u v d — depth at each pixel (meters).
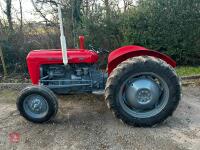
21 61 8.35
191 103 5.88
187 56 8.36
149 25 8.17
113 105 4.80
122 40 8.54
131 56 4.97
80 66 5.41
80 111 5.61
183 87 6.82
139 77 4.87
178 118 5.20
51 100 4.92
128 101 4.91
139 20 8.20
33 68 5.45
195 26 8.16
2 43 8.23
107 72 5.45
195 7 8.09
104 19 8.49
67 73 5.46
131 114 4.84
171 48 8.29
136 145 4.34
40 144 4.48
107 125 4.98
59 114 5.49
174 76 4.72
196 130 4.76
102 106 5.82
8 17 9.02
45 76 5.48
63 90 5.44
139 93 4.82
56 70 5.46
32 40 8.44
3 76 8.08
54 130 4.88
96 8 8.70
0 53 7.91
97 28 8.50
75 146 4.38
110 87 4.75
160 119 4.84
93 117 5.32
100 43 8.55
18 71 8.37
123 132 4.71
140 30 8.23
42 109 5.02
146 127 4.86
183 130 4.76
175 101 4.80
